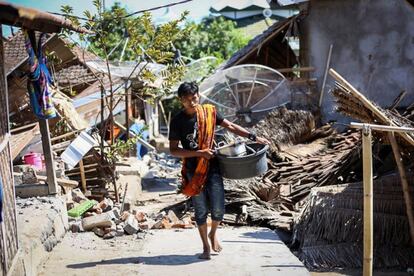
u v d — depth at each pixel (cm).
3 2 349
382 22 1398
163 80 970
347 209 716
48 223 623
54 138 904
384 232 702
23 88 959
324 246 699
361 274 646
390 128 543
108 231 694
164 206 938
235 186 856
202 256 597
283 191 909
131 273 557
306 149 1128
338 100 679
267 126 1179
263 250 627
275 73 1370
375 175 870
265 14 2906
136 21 880
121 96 947
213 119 570
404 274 646
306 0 1428
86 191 877
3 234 463
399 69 1392
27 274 521
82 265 582
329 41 1449
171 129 568
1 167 475
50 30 514
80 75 1228
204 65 1827
